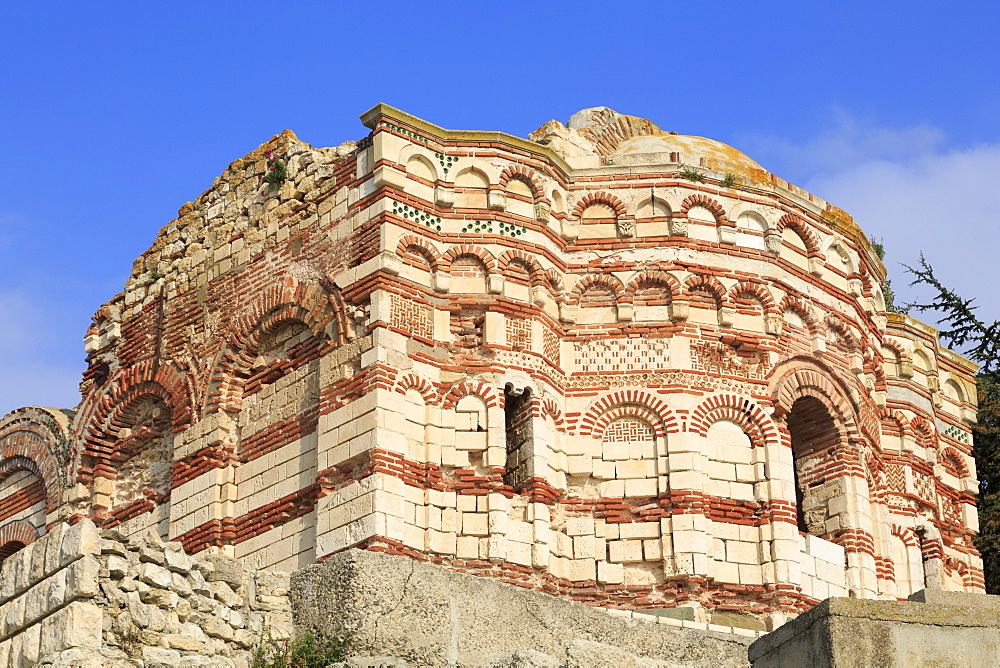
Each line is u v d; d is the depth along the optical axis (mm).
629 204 35562
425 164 33719
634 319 34594
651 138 39062
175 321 36688
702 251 35344
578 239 35312
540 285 33688
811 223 37062
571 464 33188
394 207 32812
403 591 26766
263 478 32938
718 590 32344
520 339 33094
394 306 31938
